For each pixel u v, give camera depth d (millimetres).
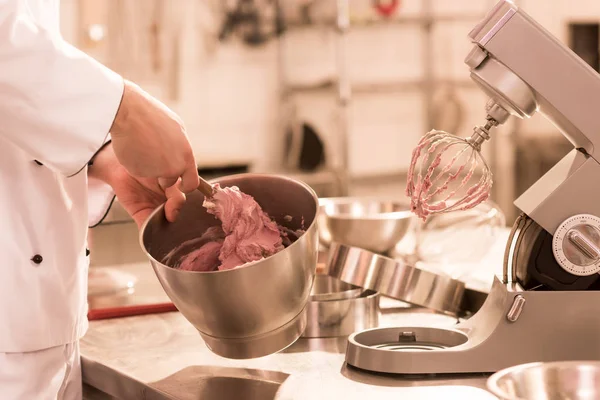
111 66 3920
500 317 974
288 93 4340
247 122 4277
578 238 963
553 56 930
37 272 1037
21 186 1032
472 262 1538
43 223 1049
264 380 1002
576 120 940
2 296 1010
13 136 934
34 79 898
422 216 1005
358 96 4449
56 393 1093
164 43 4039
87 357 1164
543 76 932
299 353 1123
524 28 926
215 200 1035
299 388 952
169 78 4078
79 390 1168
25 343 1029
